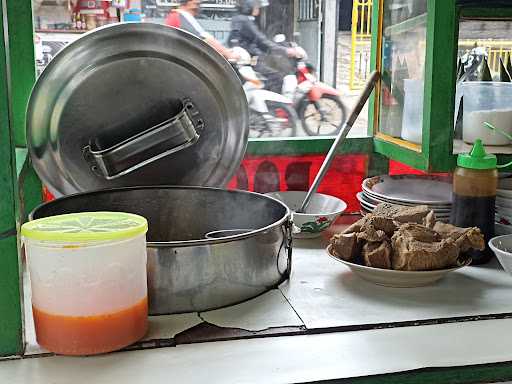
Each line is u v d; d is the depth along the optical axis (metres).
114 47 1.58
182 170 1.75
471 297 1.36
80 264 1.05
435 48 1.56
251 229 1.61
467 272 1.51
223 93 1.71
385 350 1.13
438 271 1.36
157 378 1.03
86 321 1.07
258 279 1.34
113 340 1.09
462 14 1.55
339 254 1.45
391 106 1.89
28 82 1.71
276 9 2.82
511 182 1.80
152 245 1.22
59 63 1.54
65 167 1.65
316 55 2.81
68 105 1.60
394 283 1.39
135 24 1.57
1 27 1.03
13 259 1.08
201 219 1.67
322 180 1.95
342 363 1.08
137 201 1.64
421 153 1.65
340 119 2.83
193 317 1.25
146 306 1.17
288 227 1.43
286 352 1.12
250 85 2.85
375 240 1.40
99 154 1.62
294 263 1.56
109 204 1.60
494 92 1.70
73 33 2.29
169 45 1.62
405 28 1.77
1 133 1.06
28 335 1.18
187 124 1.66
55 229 1.09
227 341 1.16
